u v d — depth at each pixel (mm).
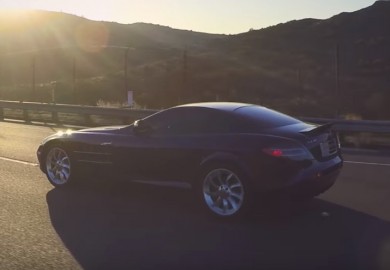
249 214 7520
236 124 7508
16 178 10328
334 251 5957
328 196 8688
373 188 9320
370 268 5430
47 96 48500
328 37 68875
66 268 5520
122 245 6242
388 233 6598
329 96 42281
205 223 7133
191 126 7832
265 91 48531
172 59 69188
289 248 6078
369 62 55938
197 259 5758
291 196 7027
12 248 6164
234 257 5809
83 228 6934
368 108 35750
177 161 7723
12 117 28219
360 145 15914
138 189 9148
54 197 8672
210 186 7414
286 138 7051
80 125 23125
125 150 8273
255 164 7000
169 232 6738
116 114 22953
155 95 44562
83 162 8883
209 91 49438
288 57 63062
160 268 5504
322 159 7371
